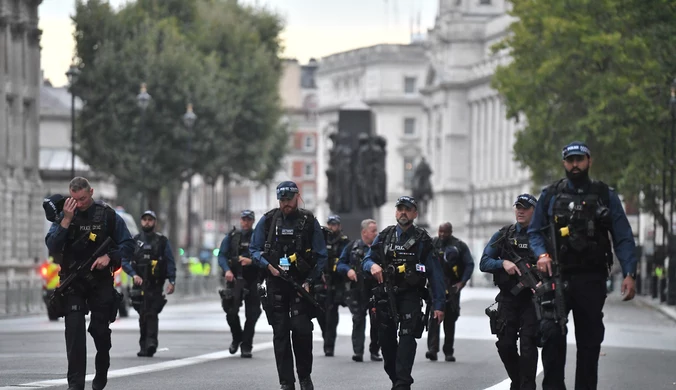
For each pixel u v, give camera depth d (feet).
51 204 112.88
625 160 436.76
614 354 201.36
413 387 140.05
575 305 98.94
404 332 116.98
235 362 166.50
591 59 434.71
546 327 98.73
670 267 393.91
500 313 118.32
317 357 184.44
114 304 114.32
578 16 428.97
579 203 98.32
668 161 437.17
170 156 606.55
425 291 118.11
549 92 452.35
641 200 468.75
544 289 98.99
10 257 495.82
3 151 490.90
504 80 461.37
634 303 446.60
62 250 112.57
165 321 287.07
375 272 118.11
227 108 630.33
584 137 433.48
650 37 416.46
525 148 464.65
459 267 176.55
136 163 603.26
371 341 176.86
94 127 611.06
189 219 622.54
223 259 177.17
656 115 422.41
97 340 114.73
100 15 620.08
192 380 140.26
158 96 602.03
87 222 112.57
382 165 476.54
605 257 98.89
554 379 100.53
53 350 188.44
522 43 459.32
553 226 98.94
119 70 602.85
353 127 477.77
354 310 178.40
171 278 175.63
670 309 367.25
